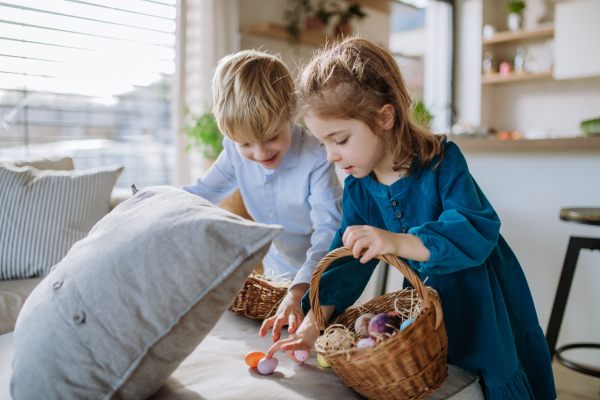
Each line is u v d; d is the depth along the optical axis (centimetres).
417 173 85
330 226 113
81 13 218
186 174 246
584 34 360
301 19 319
